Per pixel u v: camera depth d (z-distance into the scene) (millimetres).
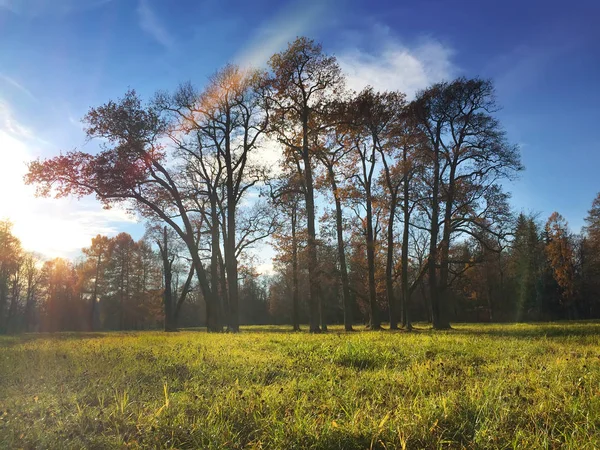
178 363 8172
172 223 26500
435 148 29656
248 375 6926
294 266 31609
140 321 72500
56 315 68500
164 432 4020
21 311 66688
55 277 66562
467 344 12102
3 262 49594
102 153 24781
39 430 4113
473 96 28922
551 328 21672
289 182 28797
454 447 3842
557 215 53938
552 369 6938
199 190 29406
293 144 30000
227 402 4883
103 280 61719
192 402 4965
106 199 26062
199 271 27391
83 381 6438
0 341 19328
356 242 31625
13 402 5113
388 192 30172
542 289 58938
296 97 28125
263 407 4668
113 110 24688
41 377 6852
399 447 3771
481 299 65000
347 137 30266
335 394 5285
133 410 4672
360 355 9086
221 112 27859
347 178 30906
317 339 15281
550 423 4250
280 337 17312
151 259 60844
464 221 28531
